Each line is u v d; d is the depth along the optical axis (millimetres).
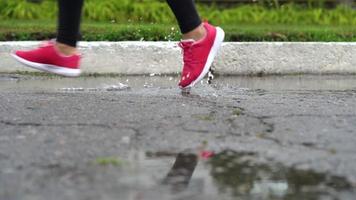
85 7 9367
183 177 1983
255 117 3002
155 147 2377
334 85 4684
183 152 2305
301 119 2955
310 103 3488
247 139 2520
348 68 5715
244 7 10484
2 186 1860
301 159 2205
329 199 1772
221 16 9922
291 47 5598
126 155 2252
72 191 1817
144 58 5367
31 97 3621
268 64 5566
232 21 9852
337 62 5691
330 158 2215
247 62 5523
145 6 9594
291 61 5613
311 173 2033
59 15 3305
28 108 3186
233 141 2482
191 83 3836
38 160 2162
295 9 10750
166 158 2219
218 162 2168
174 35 6289
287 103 3488
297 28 7730
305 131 2678
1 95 3729
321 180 1957
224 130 2691
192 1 3684
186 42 3748
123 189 1845
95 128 2699
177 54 5383
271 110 3215
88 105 3293
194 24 3701
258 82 4895
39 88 4250
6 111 3096
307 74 5625
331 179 1968
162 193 1811
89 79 4988
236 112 3150
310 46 5625
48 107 3221
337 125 2814
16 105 3281
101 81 4824
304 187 1883
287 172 2043
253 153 2293
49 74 5227
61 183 1896
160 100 3545
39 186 1861
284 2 10938
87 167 2082
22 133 2592
